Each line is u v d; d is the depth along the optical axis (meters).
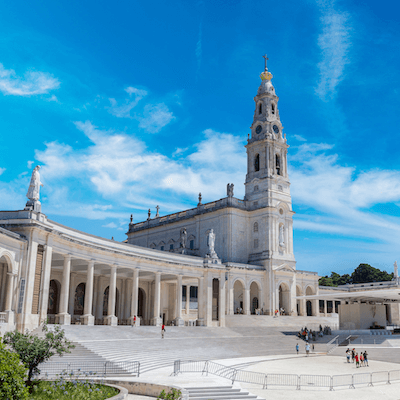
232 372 35.75
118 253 52.81
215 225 92.25
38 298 39.28
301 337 65.19
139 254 58.06
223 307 67.62
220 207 90.75
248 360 46.38
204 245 93.56
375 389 33.06
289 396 29.80
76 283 58.44
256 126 98.25
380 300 77.00
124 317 66.88
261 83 102.19
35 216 39.62
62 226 46.03
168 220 104.25
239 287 90.75
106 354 35.47
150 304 71.44
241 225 91.50
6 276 39.25
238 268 82.81
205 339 52.84
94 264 54.62
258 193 92.94
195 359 43.34
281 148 97.56
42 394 21.81
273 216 90.50
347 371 41.41
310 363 46.94
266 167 93.88
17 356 17.14
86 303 48.66
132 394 26.67
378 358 51.72
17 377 16.23
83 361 32.19
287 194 94.88
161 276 67.75
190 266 63.91
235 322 73.12
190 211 99.44
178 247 100.00
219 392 28.97
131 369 32.94
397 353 51.91
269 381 34.25
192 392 28.38
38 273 39.31
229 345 52.72
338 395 30.62
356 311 73.00
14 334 24.88
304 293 97.50
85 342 38.53
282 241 91.06
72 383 24.17
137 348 40.81
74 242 45.53
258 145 96.69
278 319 78.75
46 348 24.80
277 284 87.38
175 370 33.75
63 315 44.06
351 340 61.50
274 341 60.03
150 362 37.28
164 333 51.78
